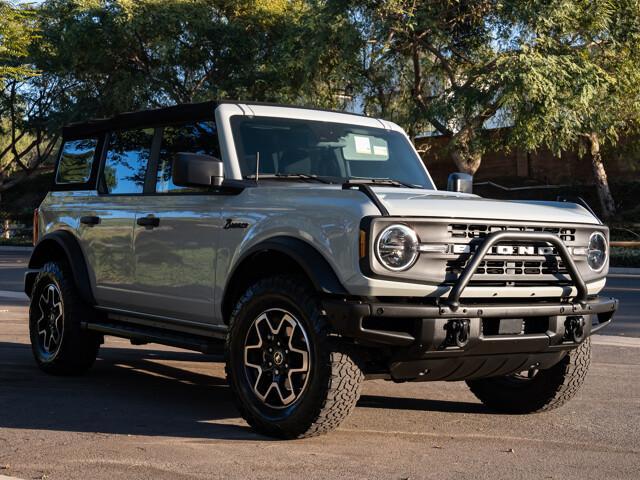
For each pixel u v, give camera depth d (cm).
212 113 614
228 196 573
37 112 4884
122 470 447
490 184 4056
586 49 2856
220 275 569
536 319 529
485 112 2939
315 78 3291
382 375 513
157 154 655
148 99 4112
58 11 4109
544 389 591
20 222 5197
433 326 484
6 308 1306
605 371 792
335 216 496
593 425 575
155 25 3903
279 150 608
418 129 3152
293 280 510
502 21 2803
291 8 4072
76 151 757
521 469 459
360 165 641
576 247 547
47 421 564
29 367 779
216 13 4128
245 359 528
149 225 632
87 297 702
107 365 800
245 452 486
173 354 878
